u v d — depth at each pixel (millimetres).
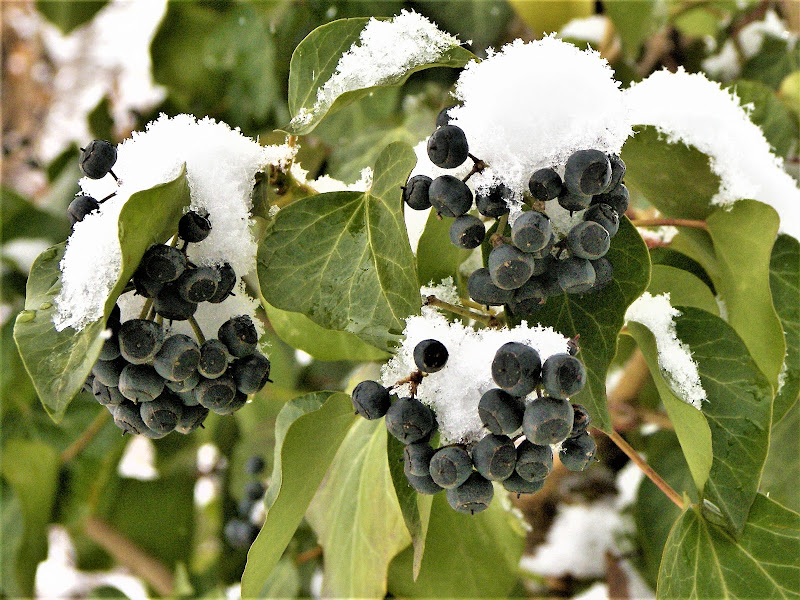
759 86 454
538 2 508
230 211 368
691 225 403
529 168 357
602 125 356
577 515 571
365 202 369
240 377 359
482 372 361
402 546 412
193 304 353
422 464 354
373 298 365
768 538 379
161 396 355
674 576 373
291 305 367
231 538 556
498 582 438
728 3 552
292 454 369
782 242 403
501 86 359
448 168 355
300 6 542
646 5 462
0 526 566
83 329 349
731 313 404
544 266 355
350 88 367
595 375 366
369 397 359
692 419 370
